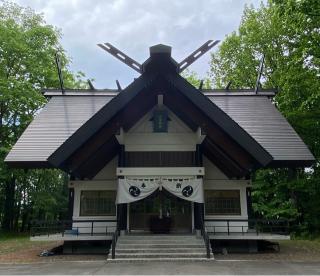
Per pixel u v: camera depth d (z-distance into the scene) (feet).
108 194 57.67
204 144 56.18
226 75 98.99
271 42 88.28
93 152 50.21
